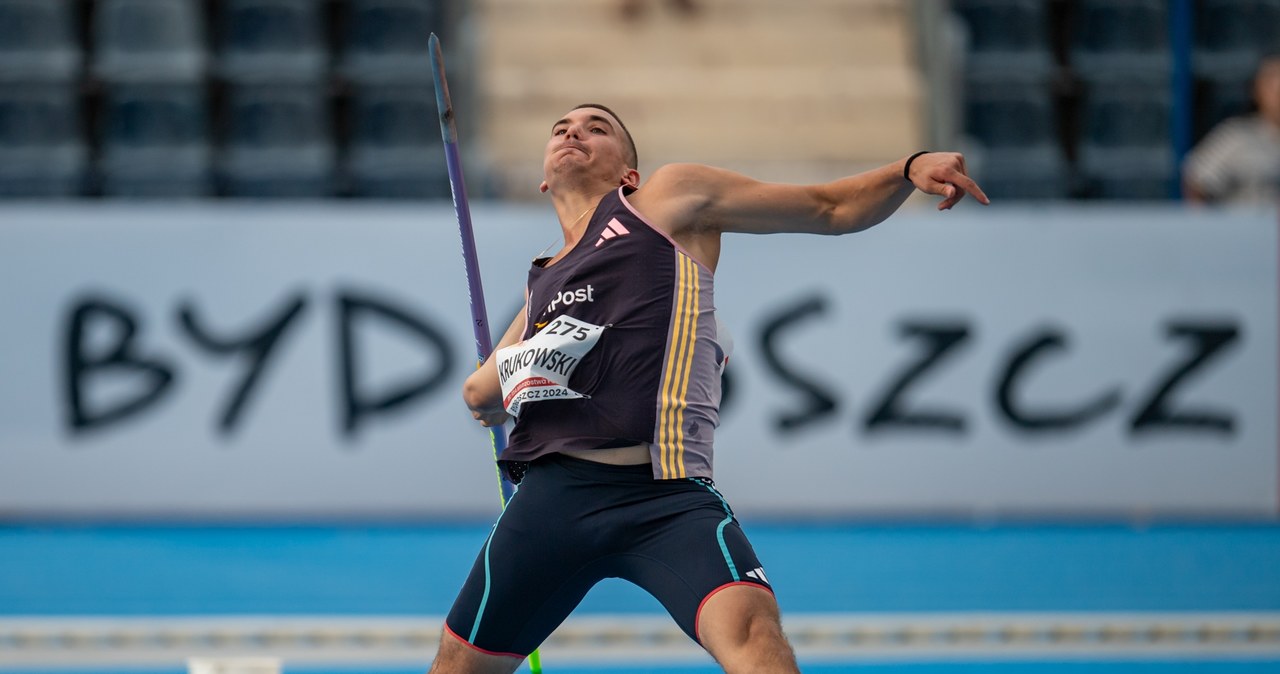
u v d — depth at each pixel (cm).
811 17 3641
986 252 2502
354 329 2461
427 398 2470
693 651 1747
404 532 2409
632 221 1043
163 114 3456
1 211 2431
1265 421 2523
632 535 998
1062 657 1739
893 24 3641
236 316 2450
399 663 1691
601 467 1010
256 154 3478
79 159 3419
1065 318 2506
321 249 2456
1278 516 2566
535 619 1029
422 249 2464
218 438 2453
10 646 1753
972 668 1689
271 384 2455
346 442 2464
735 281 2472
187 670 1661
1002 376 2502
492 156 3384
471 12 3588
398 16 3600
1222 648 1783
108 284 2438
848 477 2481
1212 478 2517
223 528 2428
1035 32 3653
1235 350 2517
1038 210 2511
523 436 1044
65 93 3434
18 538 2342
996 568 2184
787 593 2027
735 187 1064
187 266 2444
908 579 2111
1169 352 2514
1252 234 2519
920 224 2497
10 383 2431
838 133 3469
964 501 2497
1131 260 2512
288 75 3481
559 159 1112
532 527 1011
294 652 1741
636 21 3606
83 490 2442
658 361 1012
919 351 2492
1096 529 2475
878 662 1714
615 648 1762
